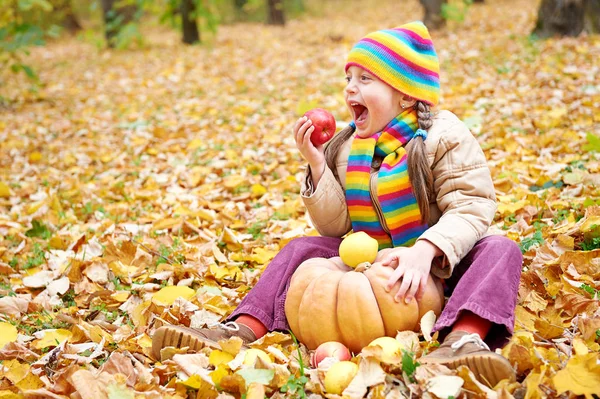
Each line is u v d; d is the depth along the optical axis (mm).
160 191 5246
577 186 4109
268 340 2494
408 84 2596
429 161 2584
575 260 3035
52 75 12242
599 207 3432
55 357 2592
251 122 7336
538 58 8758
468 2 12562
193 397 2262
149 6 14875
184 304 3018
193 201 4867
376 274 2422
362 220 2699
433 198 2645
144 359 2543
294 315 2531
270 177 5348
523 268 3143
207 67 11477
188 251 3818
